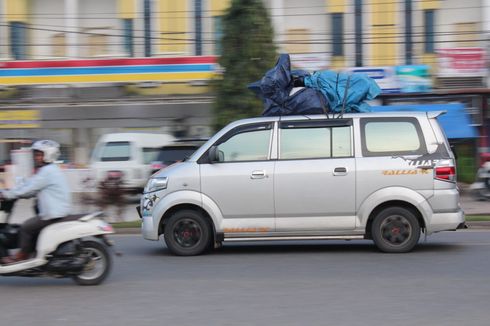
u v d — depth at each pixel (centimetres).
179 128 2556
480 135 2286
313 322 582
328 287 730
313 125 955
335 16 2623
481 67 2373
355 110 1017
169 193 959
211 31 2672
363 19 2591
